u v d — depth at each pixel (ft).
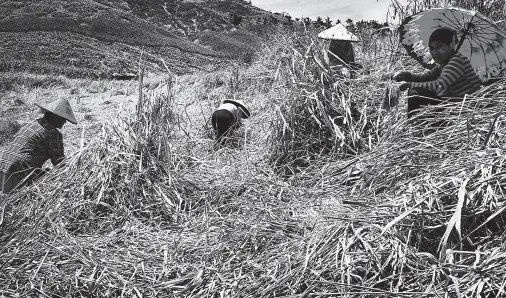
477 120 12.19
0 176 16.33
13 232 13.41
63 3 393.09
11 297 10.41
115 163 14.85
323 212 11.82
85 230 13.47
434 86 14.49
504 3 20.70
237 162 17.69
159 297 10.27
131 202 14.30
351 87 19.03
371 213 10.57
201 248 11.84
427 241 9.75
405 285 8.93
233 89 29.96
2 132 30.25
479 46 15.81
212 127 22.27
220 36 485.56
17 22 320.50
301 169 16.94
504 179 9.80
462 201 9.04
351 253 9.46
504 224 9.46
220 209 14.23
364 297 8.71
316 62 18.66
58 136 17.11
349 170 14.01
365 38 22.72
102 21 368.89
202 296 10.06
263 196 14.29
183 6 606.96
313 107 17.58
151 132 16.14
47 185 14.96
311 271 9.39
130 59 256.93
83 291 10.56
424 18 16.71
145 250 12.14
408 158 12.39
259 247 11.51
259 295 9.67
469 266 8.48
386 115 17.60
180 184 15.51
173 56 301.63
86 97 47.32
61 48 259.19
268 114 19.79
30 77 75.10
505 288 8.00
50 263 11.34
